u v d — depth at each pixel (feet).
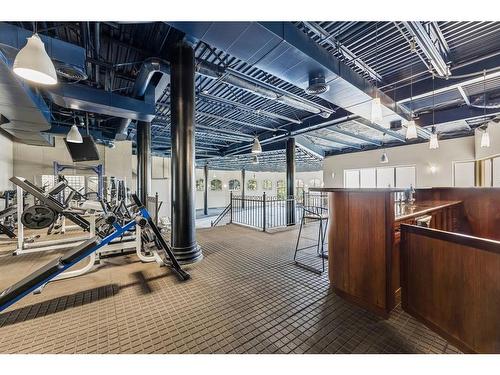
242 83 12.69
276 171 71.87
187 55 10.90
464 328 4.97
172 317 6.56
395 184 29.68
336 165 36.17
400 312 6.84
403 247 6.64
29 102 12.86
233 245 14.35
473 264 4.79
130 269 10.14
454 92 14.58
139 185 20.57
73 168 23.85
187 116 11.06
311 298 7.72
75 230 18.24
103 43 11.28
